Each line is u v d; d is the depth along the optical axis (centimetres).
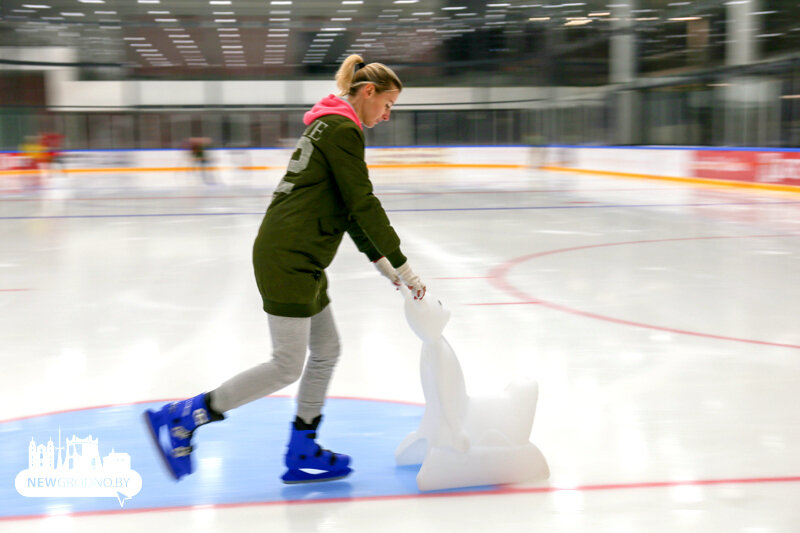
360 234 252
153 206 1483
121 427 311
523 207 1431
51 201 1605
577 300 589
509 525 221
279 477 257
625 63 2473
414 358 420
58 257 830
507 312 546
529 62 3091
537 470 255
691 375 391
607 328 496
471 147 2994
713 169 1859
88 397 356
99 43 2959
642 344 455
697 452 284
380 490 246
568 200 1571
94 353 440
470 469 248
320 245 233
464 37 3092
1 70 2914
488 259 808
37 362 422
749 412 333
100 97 3053
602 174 2422
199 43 3019
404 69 3222
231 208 1438
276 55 3169
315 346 251
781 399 351
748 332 484
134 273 725
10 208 1445
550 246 909
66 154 2695
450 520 224
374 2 2728
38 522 224
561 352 438
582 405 343
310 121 235
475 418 253
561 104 2908
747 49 1920
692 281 671
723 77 1956
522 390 257
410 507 234
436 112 3219
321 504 236
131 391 366
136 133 3050
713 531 218
